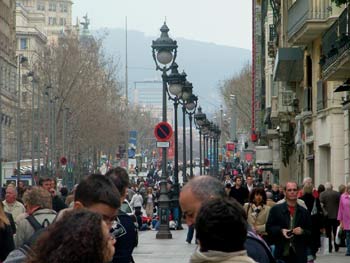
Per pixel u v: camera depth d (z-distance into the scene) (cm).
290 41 6216
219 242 833
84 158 15225
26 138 15775
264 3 10962
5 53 16500
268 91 10069
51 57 13588
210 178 1010
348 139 5275
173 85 6094
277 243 2033
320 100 5788
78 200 1027
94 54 13875
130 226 1327
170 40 5425
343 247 4222
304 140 6525
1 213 1436
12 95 16525
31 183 10644
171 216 6216
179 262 3541
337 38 4438
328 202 4003
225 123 19588
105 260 733
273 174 9662
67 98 13412
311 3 5481
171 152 12681
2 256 1435
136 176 14800
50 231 739
